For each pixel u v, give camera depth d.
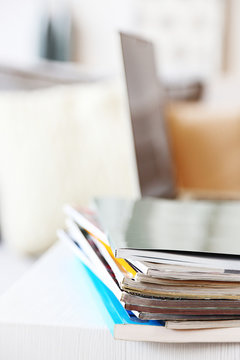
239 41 4.39
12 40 4.70
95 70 1.68
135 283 0.38
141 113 0.91
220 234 0.46
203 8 4.34
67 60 4.52
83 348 0.42
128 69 0.83
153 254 0.38
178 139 1.60
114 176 1.21
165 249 0.38
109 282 0.41
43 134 1.20
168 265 0.38
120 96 1.29
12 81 1.38
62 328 0.42
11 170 1.18
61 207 1.16
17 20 4.66
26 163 1.17
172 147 1.43
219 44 4.36
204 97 1.93
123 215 0.54
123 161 1.22
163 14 4.41
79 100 1.28
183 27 4.40
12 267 1.06
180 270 0.38
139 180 0.85
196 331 0.40
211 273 0.38
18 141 1.19
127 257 0.38
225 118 1.62
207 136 1.59
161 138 1.11
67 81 1.51
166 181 1.10
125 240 0.40
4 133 1.20
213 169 1.58
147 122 0.97
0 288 0.90
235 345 0.41
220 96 1.93
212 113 1.65
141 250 0.38
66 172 1.18
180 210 0.61
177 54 4.45
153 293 0.38
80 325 0.42
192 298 0.38
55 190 1.16
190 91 1.87
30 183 1.16
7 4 4.65
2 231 1.23
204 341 0.40
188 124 1.61
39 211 1.15
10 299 0.48
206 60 4.41
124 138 1.24
